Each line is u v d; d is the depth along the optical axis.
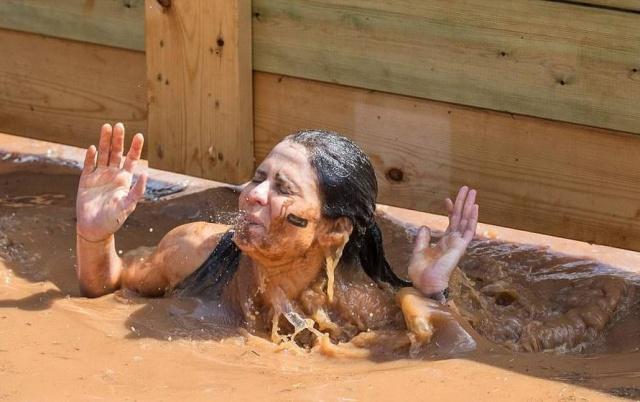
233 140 8.62
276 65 8.45
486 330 7.03
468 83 7.85
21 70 9.47
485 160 7.98
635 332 7.15
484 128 7.92
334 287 7.03
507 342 6.92
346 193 6.82
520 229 8.02
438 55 7.88
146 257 7.55
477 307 7.32
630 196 7.64
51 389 5.88
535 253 8.45
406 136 8.18
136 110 9.11
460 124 7.98
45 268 7.71
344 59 8.19
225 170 8.72
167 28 8.60
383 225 8.83
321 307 7.00
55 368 6.13
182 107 8.75
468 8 7.68
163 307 7.08
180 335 6.73
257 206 6.70
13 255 7.86
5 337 6.47
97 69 9.17
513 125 7.82
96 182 7.18
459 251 7.03
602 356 6.57
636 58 7.32
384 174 8.33
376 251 7.23
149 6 8.61
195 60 8.58
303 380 6.12
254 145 8.74
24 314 6.82
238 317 7.07
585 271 8.16
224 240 7.26
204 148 8.76
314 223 6.78
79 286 7.29
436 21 7.80
